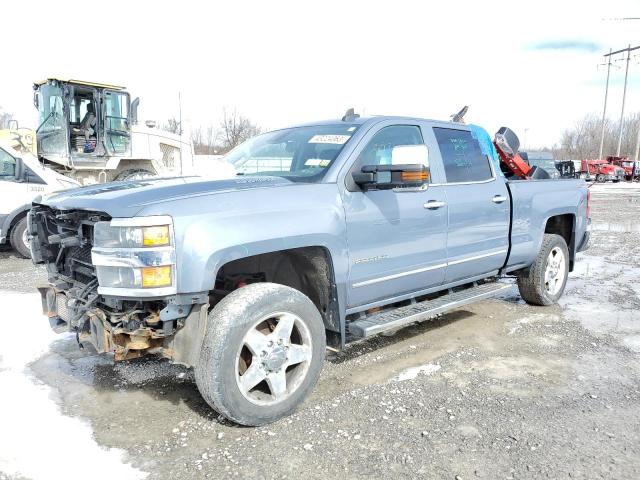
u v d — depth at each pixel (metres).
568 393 3.97
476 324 5.66
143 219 3.06
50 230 4.05
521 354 4.78
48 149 12.52
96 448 3.19
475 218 5.08
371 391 3.99
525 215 5.77
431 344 5.04
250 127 32.97
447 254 4.82
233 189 3.49
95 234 3.19
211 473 2.95
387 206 4.21
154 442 3.27
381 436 3.34
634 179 45.53
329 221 3.79
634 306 6.39
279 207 3.55
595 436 3.35
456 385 4.10
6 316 5.70
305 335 3.65
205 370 3.26
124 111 13.16
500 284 5.70
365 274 4.11
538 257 6.13
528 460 3.08
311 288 4.11
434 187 4.69
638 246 11.03
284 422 3.52
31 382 4.10
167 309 3.15
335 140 4.26
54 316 4.03
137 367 4.43
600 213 18.39
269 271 4.05
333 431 3.40
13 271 8.21
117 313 3.30
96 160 12.80
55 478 2.88
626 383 4.15
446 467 3.02
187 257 3.13
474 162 5.29
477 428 3.44
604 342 5.09
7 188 9.05
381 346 4.98
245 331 3.33
